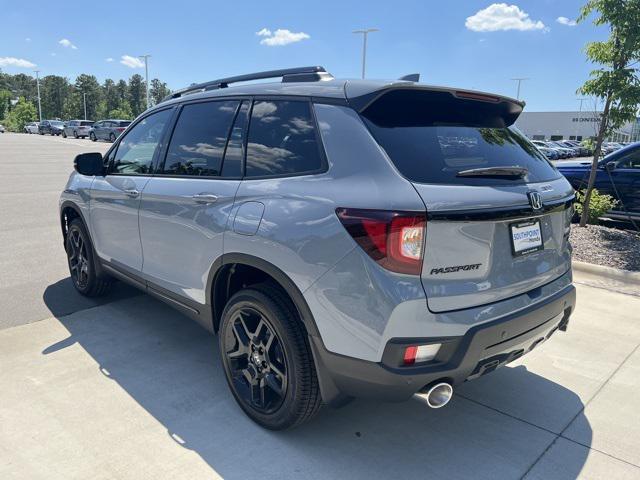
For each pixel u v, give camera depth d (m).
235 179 2.93
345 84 2.63
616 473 2.59
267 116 2.89
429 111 2.66
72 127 45.53
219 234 2.87
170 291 3.45
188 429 2.83
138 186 3.64
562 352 3.96
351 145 2.44
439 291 2.22
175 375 3.42
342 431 2.87
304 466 2.57
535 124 83.19
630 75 7.02
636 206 8.48
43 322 4.21
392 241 2.15
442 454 2.70
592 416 3.09
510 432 2.91
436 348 2.25
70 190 4.59
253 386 2.88
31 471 2.47
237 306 2.84
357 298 2.25
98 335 4.00
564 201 2.81
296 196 2.52
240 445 2.71
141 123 3.98
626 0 6.87
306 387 2.58
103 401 3.08
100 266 4.40
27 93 144.12
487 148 2.69
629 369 3.69
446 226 2.20
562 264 2.92
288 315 2.59
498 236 2.40
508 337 2.44
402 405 3.14
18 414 2.92
